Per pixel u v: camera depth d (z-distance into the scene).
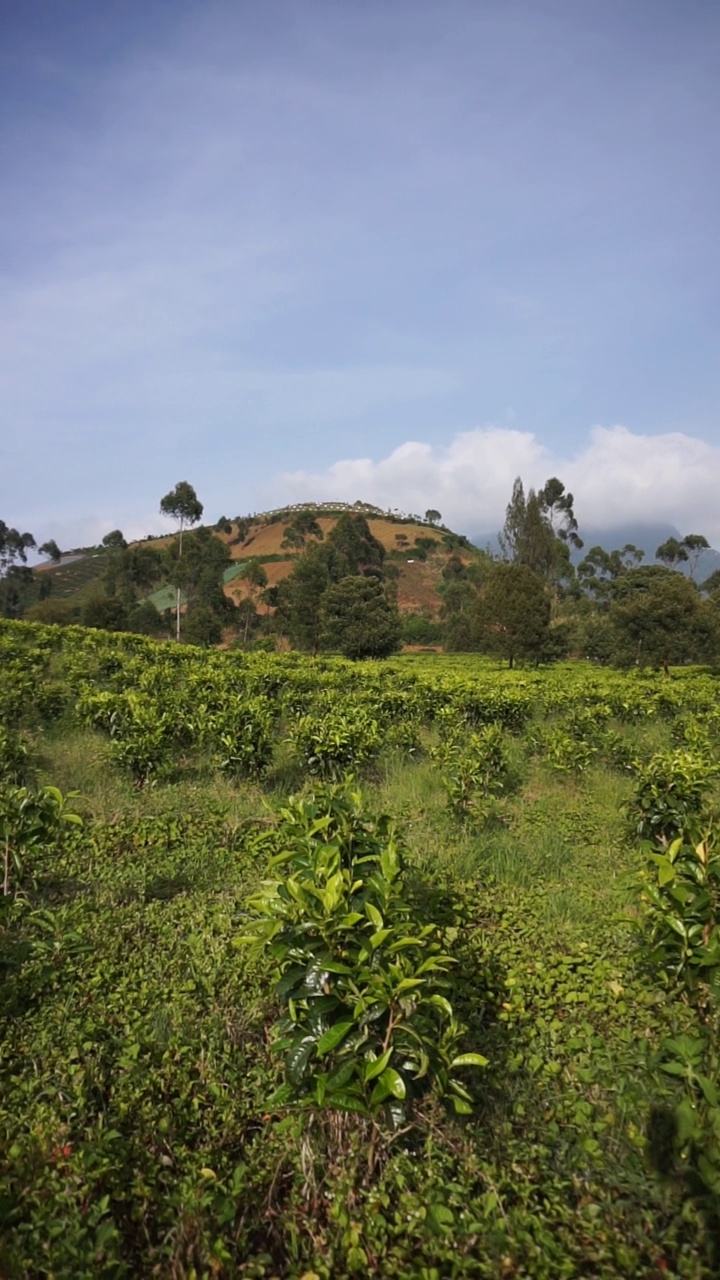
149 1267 2.74
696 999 4.27
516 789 9.99
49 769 9.29
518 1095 3.67
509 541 60.66
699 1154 3.13
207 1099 3.59
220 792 8.84
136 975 4.64
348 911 3.48
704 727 12.47
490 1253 2.76
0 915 4.61
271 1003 4.34
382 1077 2.94
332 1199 3.04
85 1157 3.07
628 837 7.43
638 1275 2.67
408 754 11.09
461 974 4.71
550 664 41.19
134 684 15.06
